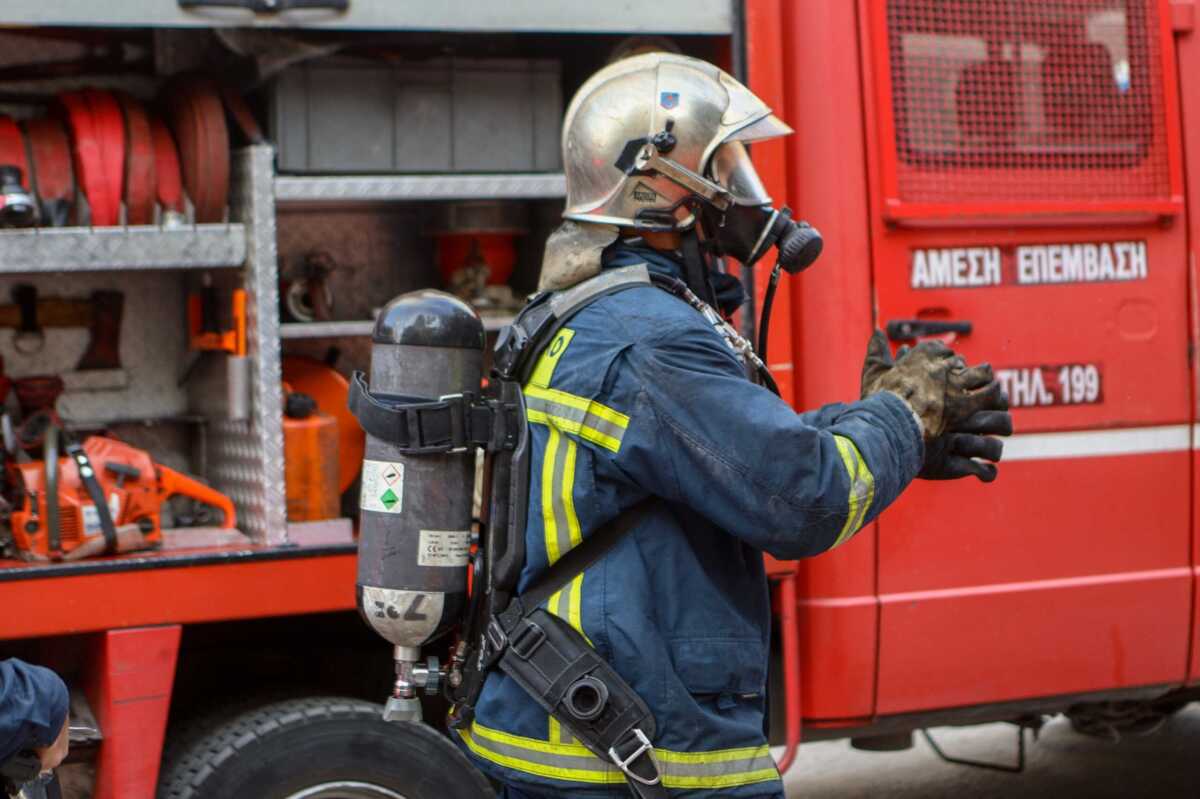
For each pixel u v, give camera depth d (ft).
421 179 12.50
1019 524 13.23
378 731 11.37
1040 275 13.32
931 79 12.96
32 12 10.78
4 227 11.28
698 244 8.03
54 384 13.23
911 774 18.81
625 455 7.30
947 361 7.59
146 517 11.57
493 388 8.11
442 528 7.99
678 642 7.50
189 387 14.25
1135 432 13.65
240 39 12.75
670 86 7.95
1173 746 19.93
